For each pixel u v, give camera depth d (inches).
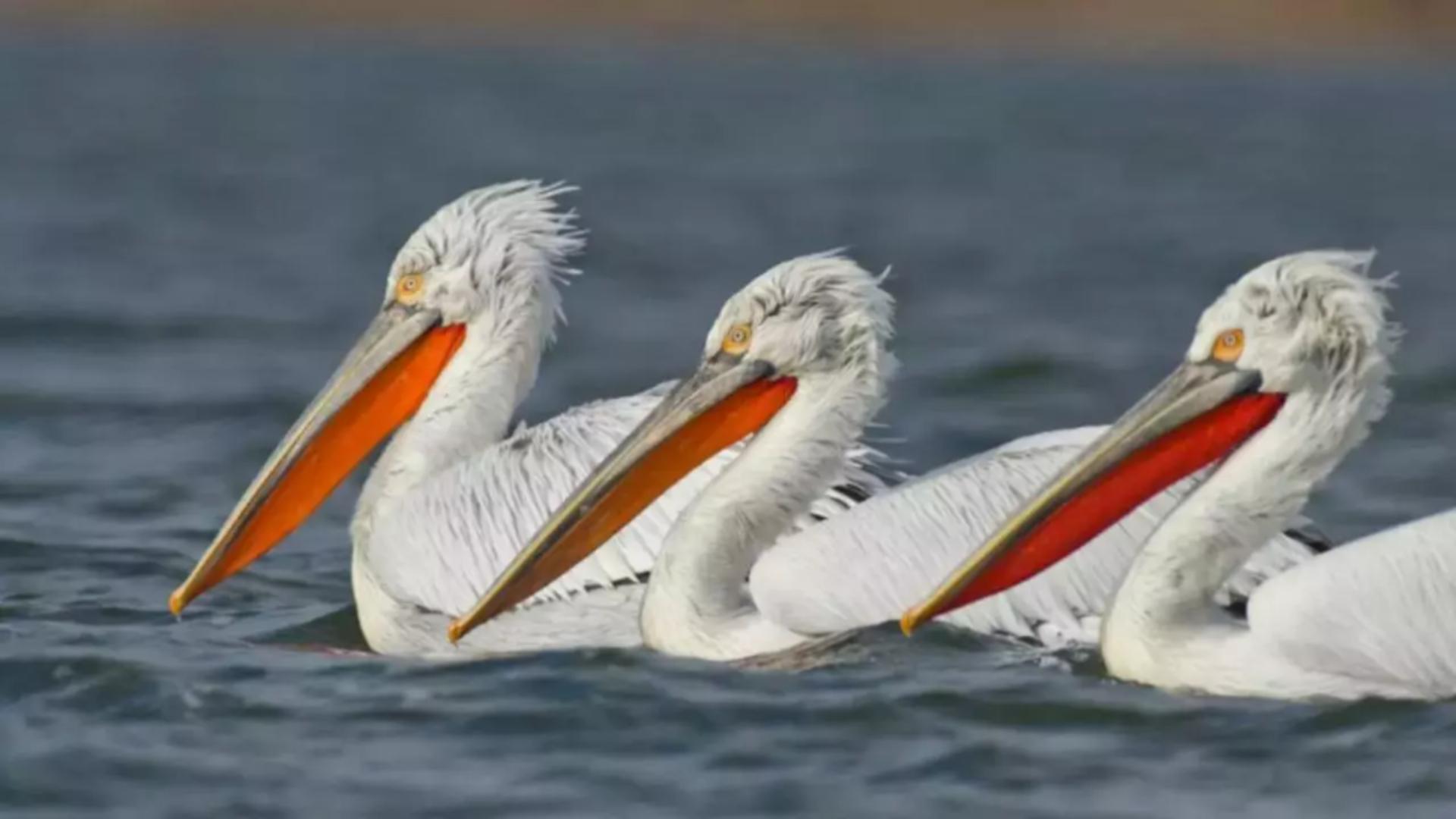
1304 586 488.7
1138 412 503.8
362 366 597.9
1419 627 479.8
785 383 546.9
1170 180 2012.8
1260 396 500.7
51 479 794.2
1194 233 1632.6
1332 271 497.4
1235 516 496.4
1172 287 1358.3
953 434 903.7
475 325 601.0
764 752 454.6
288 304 1242.0
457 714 482.9
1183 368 506.0
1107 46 3870.6
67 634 564.4
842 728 469.4
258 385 991.0
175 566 661.3
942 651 524.4
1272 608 490.0
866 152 2260.1
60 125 2330.2
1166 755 450.6
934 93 3019.2
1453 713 470.9
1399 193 1914.4
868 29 4040.4
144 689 504.4
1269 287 499.2
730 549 534.9
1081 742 460.1
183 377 1012.5
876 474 587.8
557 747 459.8
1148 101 2896.2
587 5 4124.0
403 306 602.9
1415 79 3319.4
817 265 545.3
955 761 446.9
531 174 1996.8
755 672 512.7
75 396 957.8
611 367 1064.2
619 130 2466.8
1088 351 1095.0
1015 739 461.7
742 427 546.6
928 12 4057.6
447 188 1882.4
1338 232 1642.5
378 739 466.6
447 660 536.7
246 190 1834.4
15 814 419.5
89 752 456.1
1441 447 880.3
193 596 577.6
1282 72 3425.2
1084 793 430.0
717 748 457.1
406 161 2105.1
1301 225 1681.8
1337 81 3260.3
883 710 479.5
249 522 585.3
